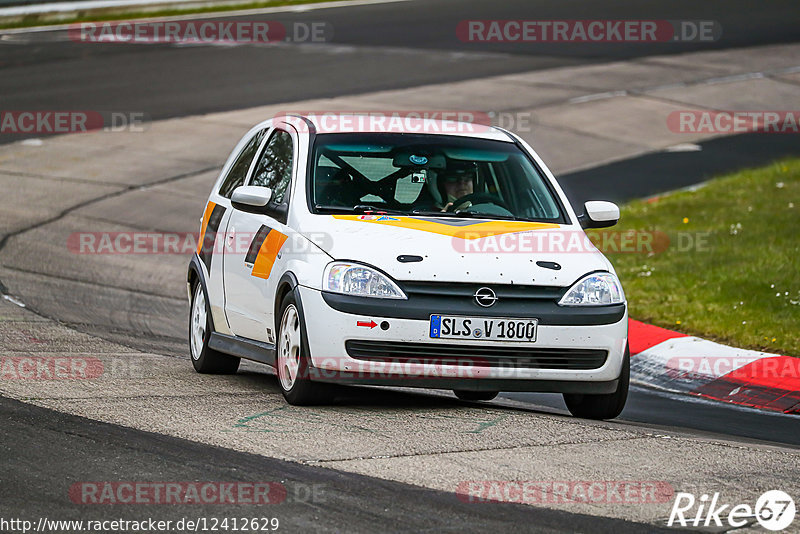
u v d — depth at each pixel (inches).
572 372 1008.9
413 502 732.7
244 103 3314.5
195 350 1254.3
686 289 1712.6
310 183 1095.6
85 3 4862.2
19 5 4687.5
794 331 1470.2
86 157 2785.4
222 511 703.1
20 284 1750.7
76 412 956.6
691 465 859.4
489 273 996.6
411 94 3425.2
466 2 5290.4
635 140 3058.6
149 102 3329.2
